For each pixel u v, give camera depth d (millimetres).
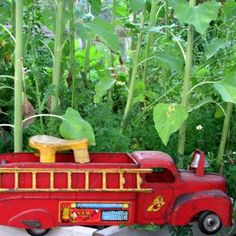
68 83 1962
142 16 1845
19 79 1504
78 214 1389
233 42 1785
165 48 2006
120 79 2074
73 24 1725
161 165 1413
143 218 1428
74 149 1400
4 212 1360
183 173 1504
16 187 1351
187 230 1478
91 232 1458
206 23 1453
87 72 2195
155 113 1461
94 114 1746
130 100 1762
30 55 1944
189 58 1618
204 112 1861
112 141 1620
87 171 1367
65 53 1945
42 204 1372
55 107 1684
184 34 2072
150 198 1422
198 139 1828
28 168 1348
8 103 1807
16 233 1444
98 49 2311
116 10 2256
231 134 1863
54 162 1389
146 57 1902
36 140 1403
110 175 1385
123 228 1467
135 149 1729
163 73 2047
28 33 1908
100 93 1722
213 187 1480
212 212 1467
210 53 1644
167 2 1699
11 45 2004
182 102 1638
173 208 1439
